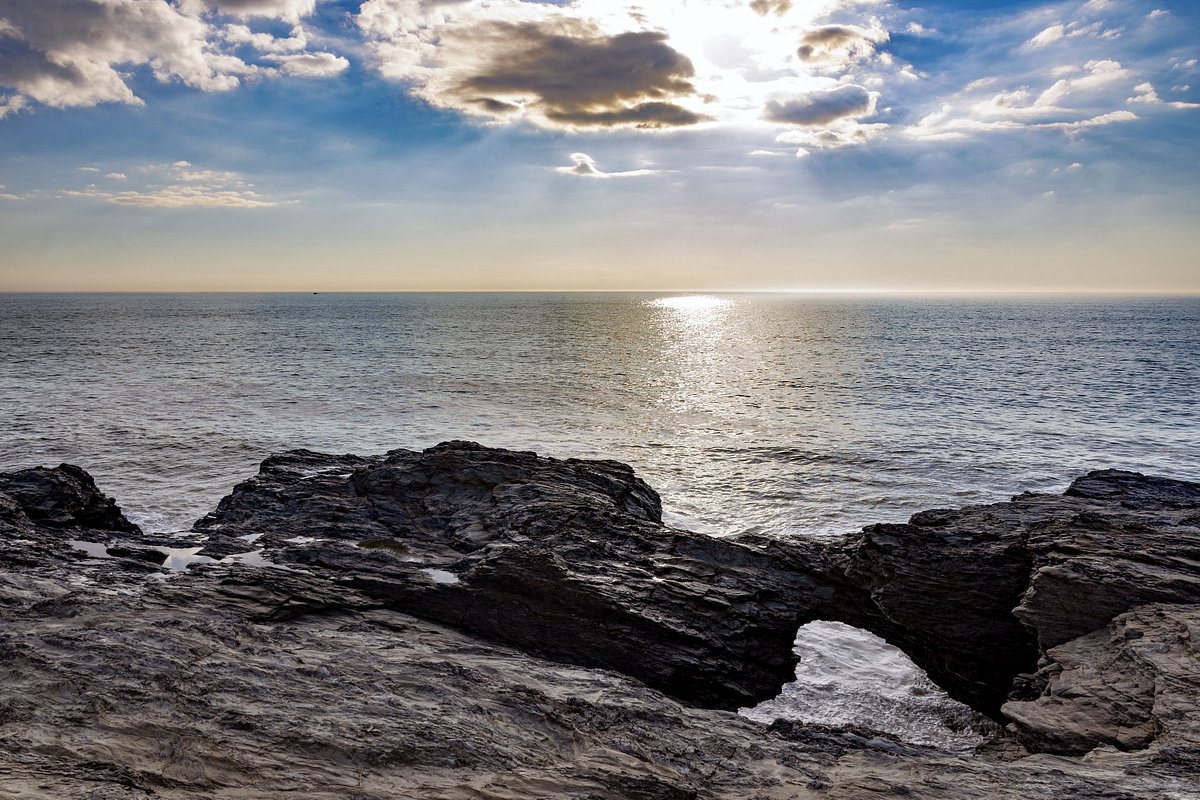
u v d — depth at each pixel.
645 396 73.38
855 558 22.08
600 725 12.38
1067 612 16.89
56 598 15.38
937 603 19.88
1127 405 65.00
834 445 49.84
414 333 164.62
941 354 114.56
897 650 20.48
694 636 18.38
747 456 47.41
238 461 44.75
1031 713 13.52
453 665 14.03
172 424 55.72
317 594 17.94
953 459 45.66
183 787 8.35
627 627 18.39
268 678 12.23
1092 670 14.63
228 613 15.87
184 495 37.69
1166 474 42.53
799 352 121.38
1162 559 18.41
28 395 68.06
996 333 164.25
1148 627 15.32
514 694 12.97
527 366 99.81
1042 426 55.88
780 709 17.58
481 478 27.66
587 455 48.22
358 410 64.19
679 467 44.88
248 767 9.07
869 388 77.31
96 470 41.94
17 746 8.70
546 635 18.30
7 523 21.86
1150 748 11.59
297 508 25.89
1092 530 20.98
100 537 22.19
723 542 23.05
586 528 23.22
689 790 10.05
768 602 21.14
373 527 24.31
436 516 25.59
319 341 138.88
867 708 17.75
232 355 109.56
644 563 21.48
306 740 9.96
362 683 12.59
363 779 9.15
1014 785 10.35
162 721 10.02
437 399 70.69
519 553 20.41
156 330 167.25
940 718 17.45
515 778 9.72
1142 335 153.75
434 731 10.75
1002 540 21.39
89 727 9.59
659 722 12.85
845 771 11.30
